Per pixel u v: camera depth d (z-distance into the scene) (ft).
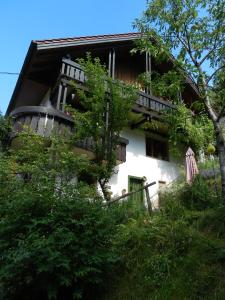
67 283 14.15
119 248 18.08
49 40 39.93
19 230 16.26
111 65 46.29
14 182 20.98
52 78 44.93
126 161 45.14
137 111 43.37
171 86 20.27
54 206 16.78
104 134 31.01
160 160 49.16
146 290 15.14
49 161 27.73
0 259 15.60
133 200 27.35
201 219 19.06
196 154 43.39
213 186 28.43
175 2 20.70
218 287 13.25
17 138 33.30
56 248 14.80
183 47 20.40
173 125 22.40
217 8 19.42
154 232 18.53
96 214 16.70
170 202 23.82
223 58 19.72
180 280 14.70
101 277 16.06
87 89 34.14
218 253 14.85
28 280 14.89
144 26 21.58
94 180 33.01
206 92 19.62
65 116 34.71
